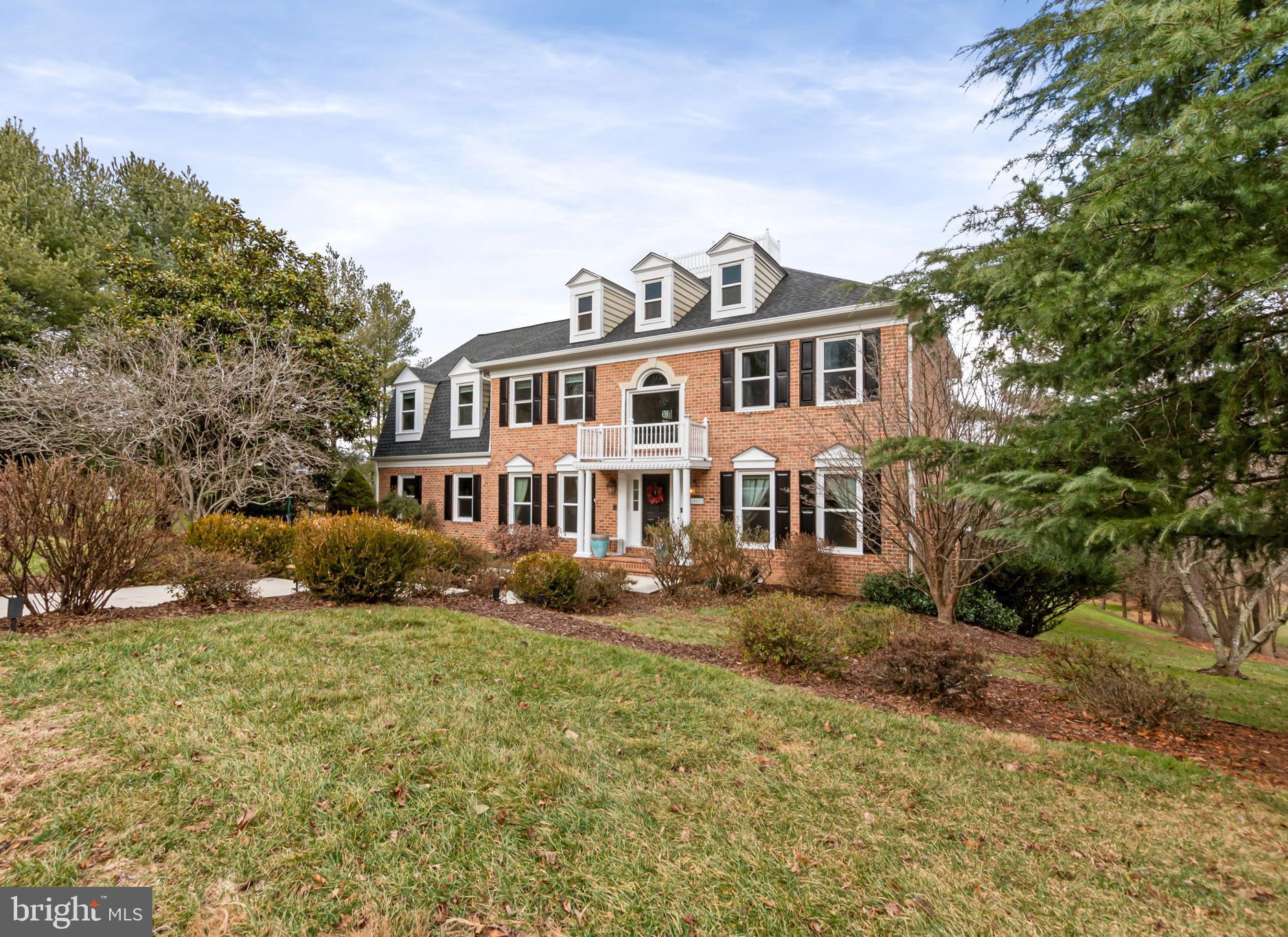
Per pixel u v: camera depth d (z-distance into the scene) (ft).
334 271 90.02
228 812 10.07
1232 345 12.30
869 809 11.89
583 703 16.28
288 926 7.77
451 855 9.42
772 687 18.98
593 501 53.31
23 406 39.45
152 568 24.57
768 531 43.93
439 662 18.60
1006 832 11.40
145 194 75.41
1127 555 15.30
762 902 8.91
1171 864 10.57
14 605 20.34
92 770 11.10
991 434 25.38
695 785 12.30
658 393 50.62
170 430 40.50
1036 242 13.80
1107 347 12.97
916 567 37.50
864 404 36.52
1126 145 14.42
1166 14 10.27
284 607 25.88
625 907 8.61
